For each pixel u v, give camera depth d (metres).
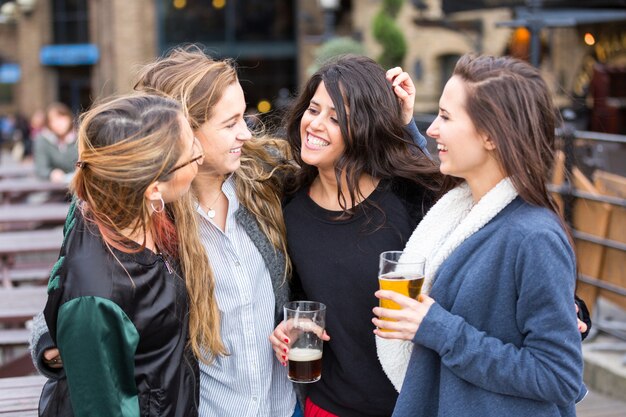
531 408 1.50
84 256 1.47
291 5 19.45
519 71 1.54
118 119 1.48
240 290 1.86
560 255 1.46
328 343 1.97
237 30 19.62
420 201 1.96
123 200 1.49
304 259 1.96
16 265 5.44
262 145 2.03
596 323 4.25
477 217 1.55
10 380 2.61
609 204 4.00
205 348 1.79
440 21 9.95
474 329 1.51
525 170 1.50
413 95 1.99
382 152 1.93
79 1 21.17
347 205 1.95
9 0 22.53
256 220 1.92
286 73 19.81
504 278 1.50
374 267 1.91
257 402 1.88
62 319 1.44
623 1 6.77
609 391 3.88
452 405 1.54
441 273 1.58
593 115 9.20
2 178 10.07
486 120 1.51
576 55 11.30
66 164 7.90
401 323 1.54
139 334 1.50
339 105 1.87
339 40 9.55
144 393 1.53
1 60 21.92
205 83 1.76
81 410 1.45
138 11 18.84
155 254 1.58
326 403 1.99
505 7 6.57
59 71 21.75
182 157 1.53
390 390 1.93
